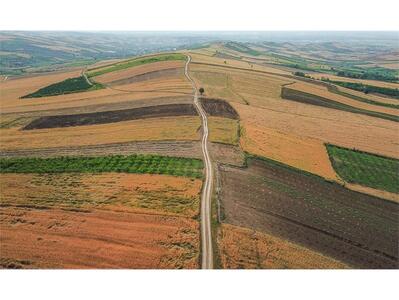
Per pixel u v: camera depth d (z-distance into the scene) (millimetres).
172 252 40062
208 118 85188
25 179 55562
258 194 53781
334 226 48344
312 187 58000
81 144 70875
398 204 55562
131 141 71562
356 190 58500
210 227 44531
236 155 65875
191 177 56531
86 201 49156
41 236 42188
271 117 90625
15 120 87750
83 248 40438
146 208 47656
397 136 84188
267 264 39375
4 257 38969
